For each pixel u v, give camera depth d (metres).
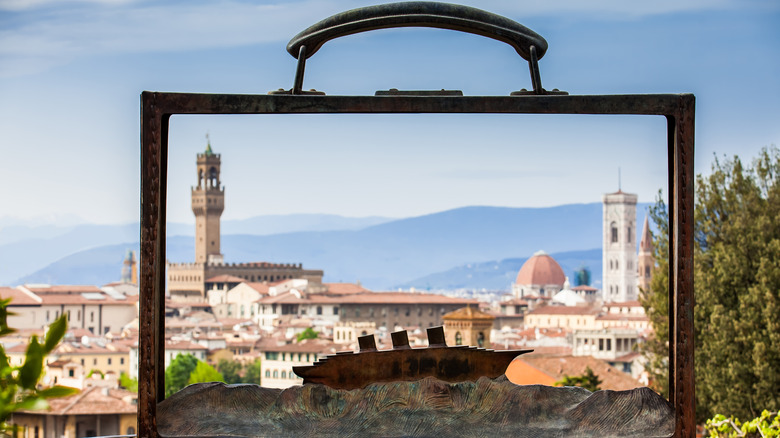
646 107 1.49
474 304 125.94
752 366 16.95
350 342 83.44
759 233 18.06
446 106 1.47
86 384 46.72
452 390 1.49
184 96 1.45
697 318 18.19
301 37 1.50
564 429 1.47
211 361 84.50
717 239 19.30
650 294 19.53
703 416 17.53
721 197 19.19
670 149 1.54
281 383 81.81
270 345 88.12
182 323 114.31
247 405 1.48
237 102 1.46
